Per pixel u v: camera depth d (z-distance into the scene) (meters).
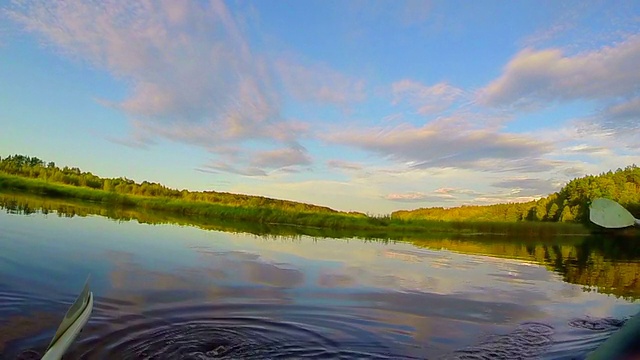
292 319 7.21
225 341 6.17
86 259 10.41
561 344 6.61
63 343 2.97
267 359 5.74
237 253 13.40
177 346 5.91
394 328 7.04
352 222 28.20
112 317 6.70
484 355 6.09
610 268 14.36
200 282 9.19
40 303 6.91
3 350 5.18
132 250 12.23
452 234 26.92
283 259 12.94
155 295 7.97
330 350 6.09
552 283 11.40
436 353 6.11
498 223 27.33
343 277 10.77
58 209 22.61
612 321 7.81
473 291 9.99
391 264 13.34
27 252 10.65
